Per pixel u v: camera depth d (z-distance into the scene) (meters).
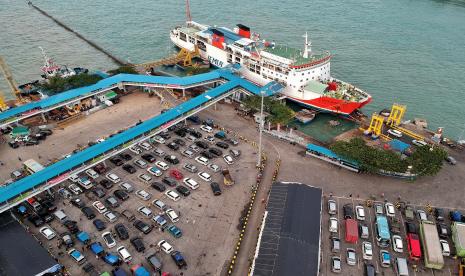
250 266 83.00
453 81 169.00
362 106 142.12
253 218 94.38
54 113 136.50
